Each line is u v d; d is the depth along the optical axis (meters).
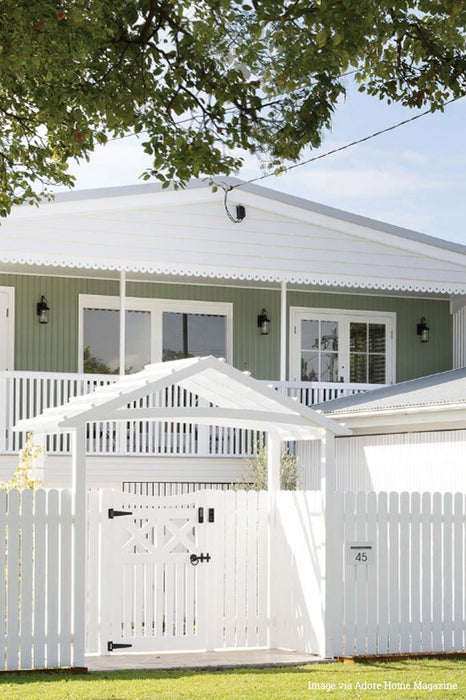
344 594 11.84
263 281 22.22
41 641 10.73
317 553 11.88
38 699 8.96
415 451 17.00
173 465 19.06
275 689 9.55
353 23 9.65
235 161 11.76
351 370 23.14
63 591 10.82
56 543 10.84
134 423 20.27
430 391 18.03
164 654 11.77
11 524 10.72
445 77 11.04
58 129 12.38
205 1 10.91
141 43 11.08
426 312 23.81
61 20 9.87
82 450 10.99
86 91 10.98
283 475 18.34
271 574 12.48
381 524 12.05
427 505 12.29
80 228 18.97
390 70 11.27
